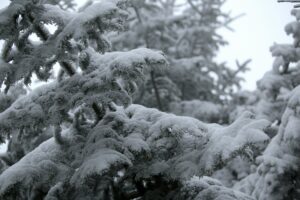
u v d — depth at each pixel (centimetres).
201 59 1270
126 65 396
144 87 1139
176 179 450
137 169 455
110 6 389
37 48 428
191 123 426
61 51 423
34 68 431
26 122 448
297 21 798
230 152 395
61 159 460
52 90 465
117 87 434
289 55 805
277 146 624
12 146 593
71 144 469
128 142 432
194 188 477
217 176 908
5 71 426
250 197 502
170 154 457
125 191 503
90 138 445
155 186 486
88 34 411
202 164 414
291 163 604
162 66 415
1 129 449
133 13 1238
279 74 848
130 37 1202
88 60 452
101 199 466
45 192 482
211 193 465
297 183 620
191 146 454
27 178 427
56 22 426
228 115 1198
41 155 463
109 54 455
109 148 420
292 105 583
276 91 843
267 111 827
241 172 880
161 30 1232
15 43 441
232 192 477
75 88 441
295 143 596
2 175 427
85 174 389
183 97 1345
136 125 460
